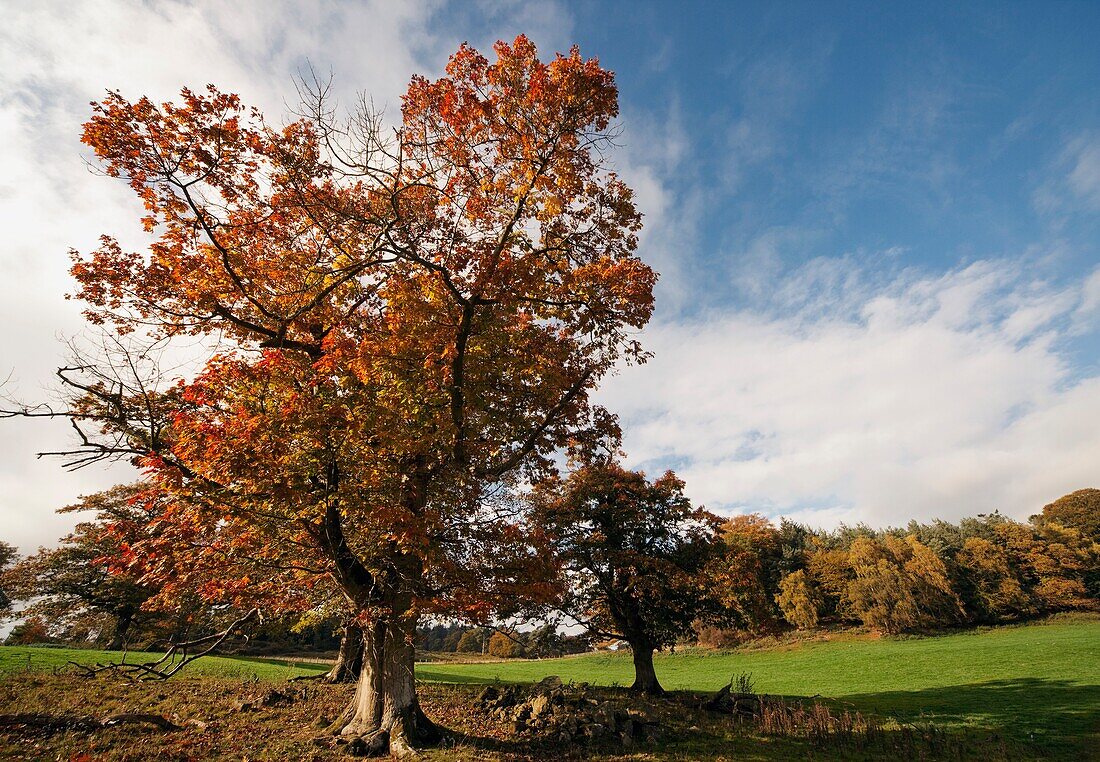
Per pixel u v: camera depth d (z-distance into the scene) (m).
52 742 10.75
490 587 12.54
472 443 13.05
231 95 10.57
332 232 12.55
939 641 49.28
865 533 75.62
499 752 12.60
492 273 11.70
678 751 13.54
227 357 11.84
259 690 18.67
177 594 11.88
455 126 12.45
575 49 12.07
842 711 19.64
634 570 22.80
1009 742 14.68
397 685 13.11
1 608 38.16
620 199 13.62
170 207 11.50
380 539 11.80
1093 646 34.22
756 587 23.78
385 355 11.18
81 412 10.62
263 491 10.31
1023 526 66.69
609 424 16.78
